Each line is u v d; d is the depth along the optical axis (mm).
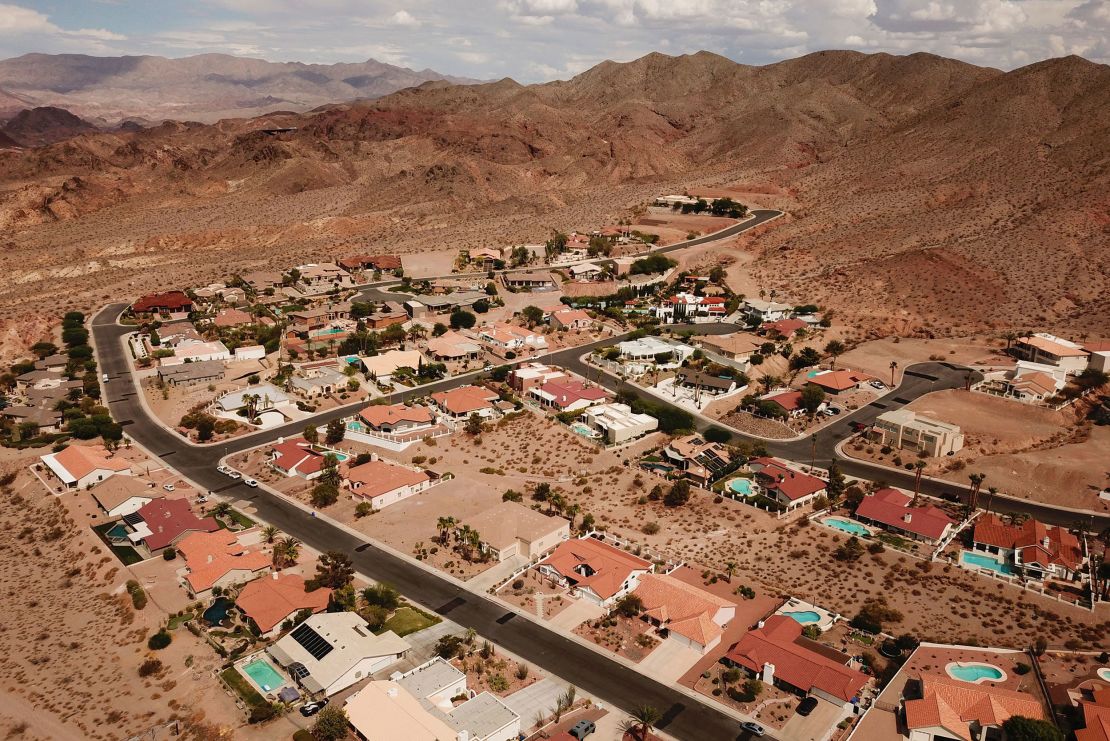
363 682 86500
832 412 162500
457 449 146625
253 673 87938
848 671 85312
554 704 83188
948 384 171625
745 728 80125
